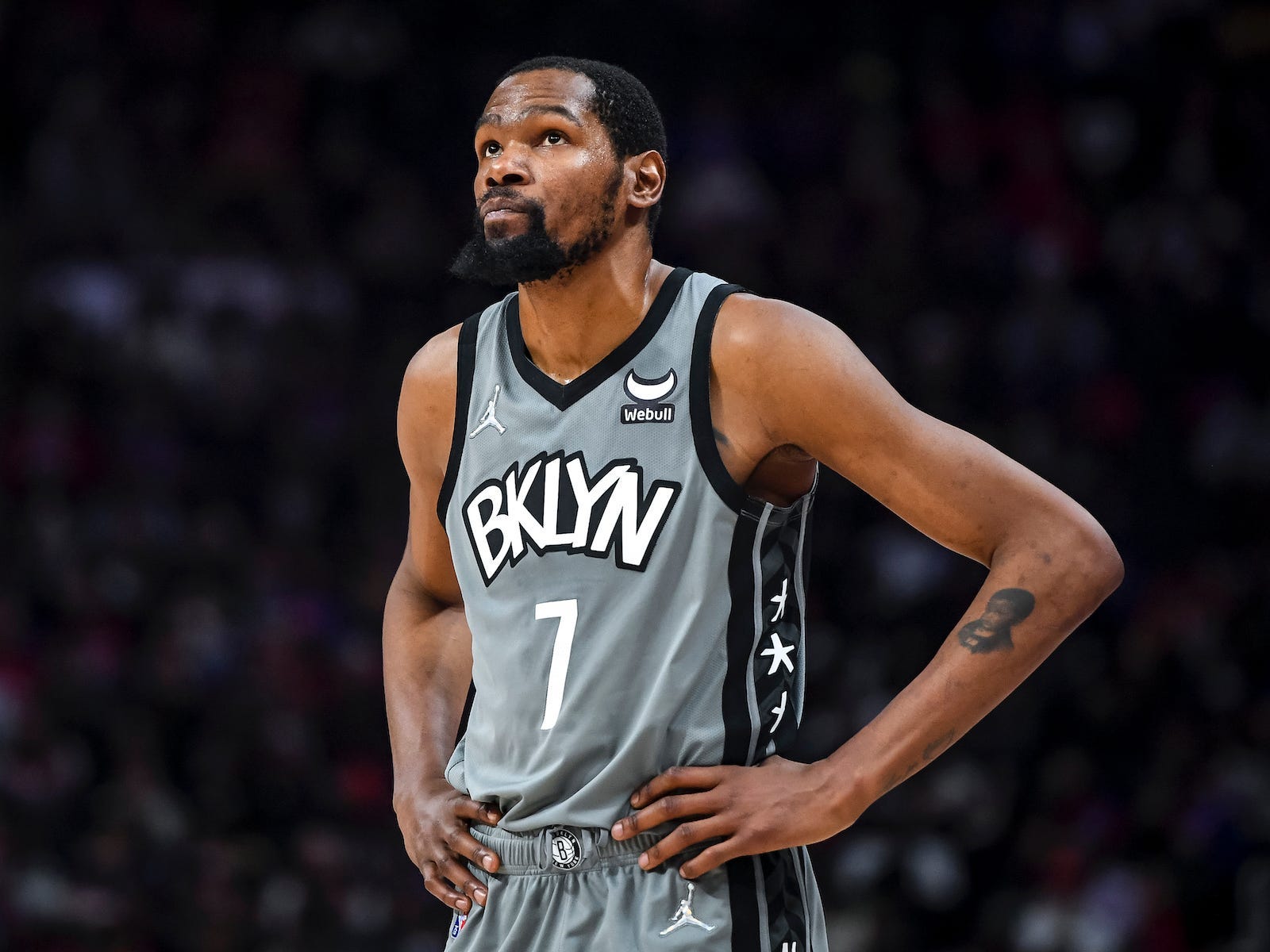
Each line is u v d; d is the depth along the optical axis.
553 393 9.55
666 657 9.10
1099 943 26.62
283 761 28.91
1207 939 27.38
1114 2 46.97
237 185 41.12
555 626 9.22
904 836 27.83
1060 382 39.34
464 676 10.98
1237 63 46.59
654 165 9.62
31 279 38.44
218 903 25.81
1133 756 30.62
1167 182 44.50
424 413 10.25
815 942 9.58
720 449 9.25
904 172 44.00
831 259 41.62
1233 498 38.06
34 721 28.45
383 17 44.91
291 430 37.50
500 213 9.20
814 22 46.25
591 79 9.46
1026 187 43.59
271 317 38.91
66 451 35.50
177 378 37.25
